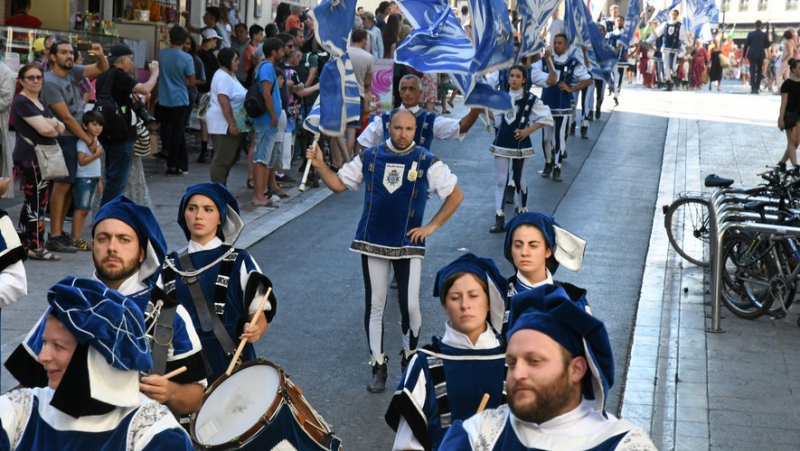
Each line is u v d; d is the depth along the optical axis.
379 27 22.27
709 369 7.98
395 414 4.04
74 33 15.97
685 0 32.81
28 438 3.16
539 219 5.41
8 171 10.96
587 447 2.94
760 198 9.80
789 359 8.27
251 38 17.34
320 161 7.57
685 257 11.16
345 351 8.26
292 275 10.36
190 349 4.10
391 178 7.35
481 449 3.08
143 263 4.45
